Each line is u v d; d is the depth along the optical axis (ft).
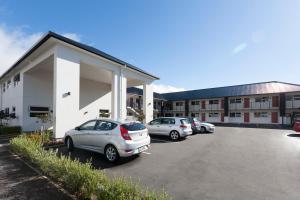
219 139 39.65
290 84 94.84
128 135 20.67
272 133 53.21
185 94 128.57
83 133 24.02
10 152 24.22
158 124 39.83
